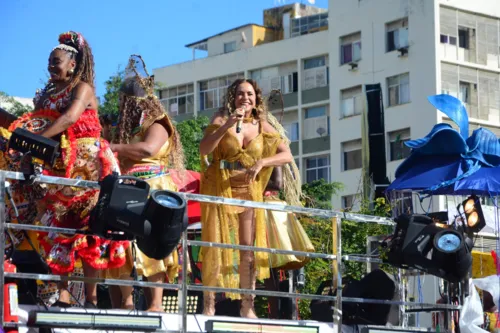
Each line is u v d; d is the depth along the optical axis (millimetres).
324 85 43875
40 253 6469
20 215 6477
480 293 9055
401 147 39906
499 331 8289
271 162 7449
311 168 43875
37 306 6145
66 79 6500
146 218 5969
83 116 6426
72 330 6164
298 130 44438
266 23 49469
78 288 7152
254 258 7480
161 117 7184
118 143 7250
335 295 7406
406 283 8867
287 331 6984
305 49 44562
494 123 40375
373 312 8117
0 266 5754
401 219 7574
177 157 7379
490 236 10242
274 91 8648
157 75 49656
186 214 6137
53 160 5887
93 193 6344
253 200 7516
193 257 10141
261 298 9953
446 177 8234
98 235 6059
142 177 7074
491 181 8227
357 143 41688
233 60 47188
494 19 40875
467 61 40000
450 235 7426
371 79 41250
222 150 7523
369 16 41531
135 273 6535
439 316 8070
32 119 6465
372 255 8484
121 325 6188
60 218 6367
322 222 13727
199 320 6688
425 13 39594
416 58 39688
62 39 6551
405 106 39906
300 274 8766
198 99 48344
